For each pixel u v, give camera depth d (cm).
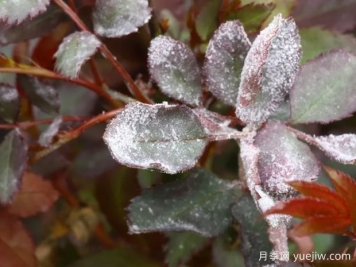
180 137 26
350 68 29
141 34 33
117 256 33
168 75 29
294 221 29
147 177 33
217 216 29
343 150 27
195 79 29
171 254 31
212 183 30
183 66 29
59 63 29
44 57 33
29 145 31
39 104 32
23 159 31
